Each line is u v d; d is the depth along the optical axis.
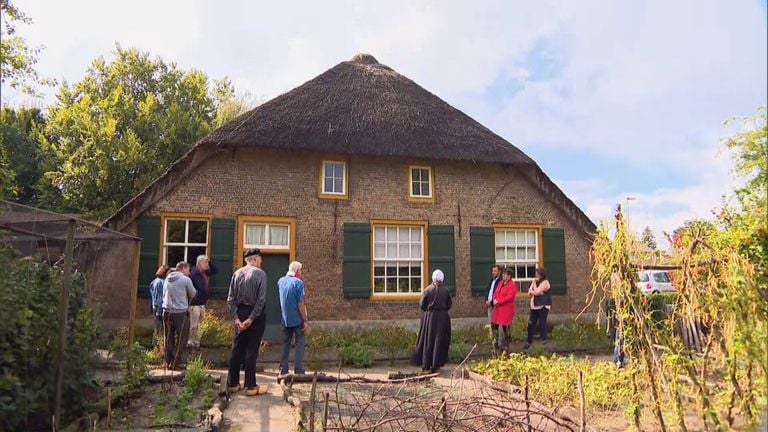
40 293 4.57
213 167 10.64
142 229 10.13
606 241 4.56
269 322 10.58
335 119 11.47
